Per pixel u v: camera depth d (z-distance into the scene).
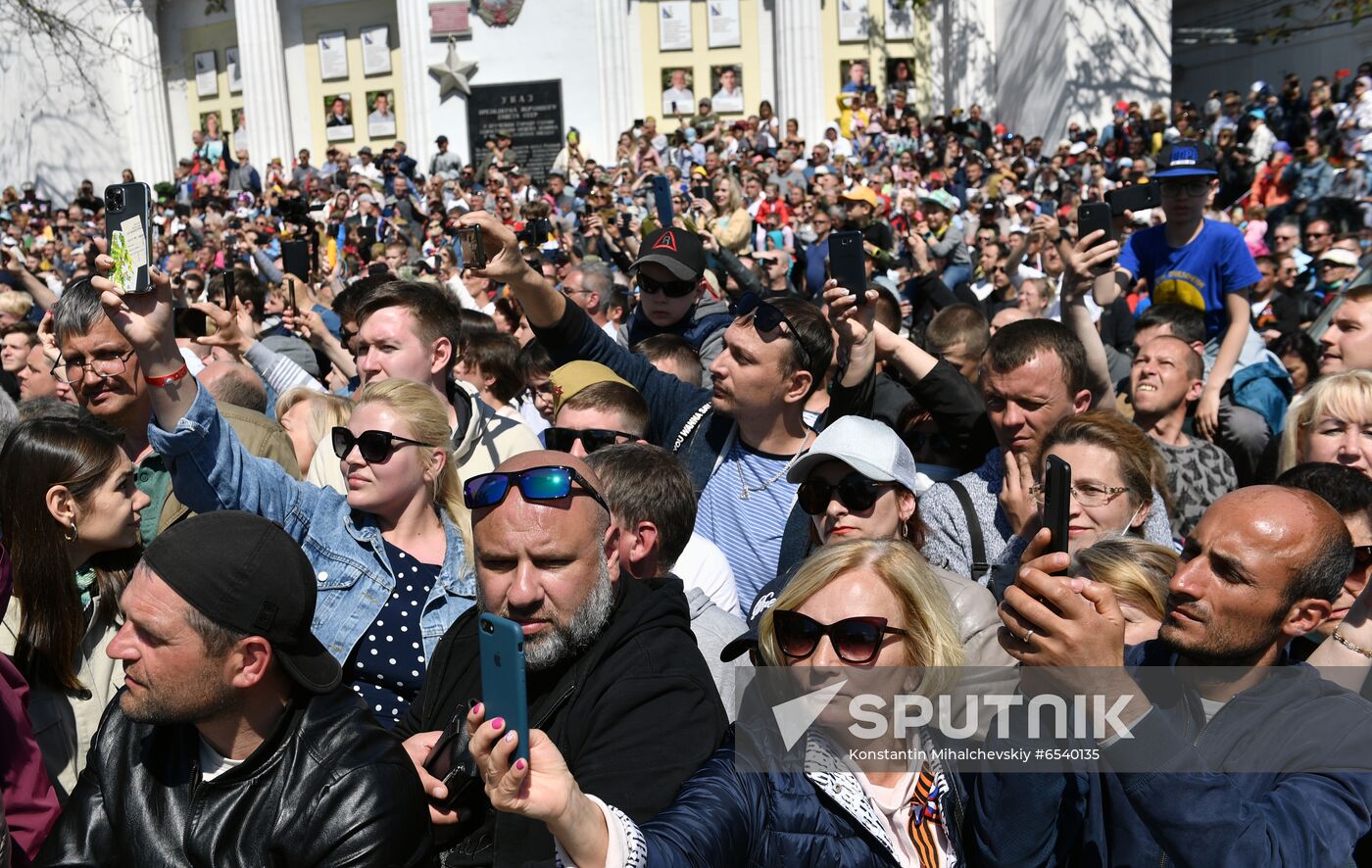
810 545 3.80
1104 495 3.30
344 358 6.70
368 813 2.29
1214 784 2.00
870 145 20.44
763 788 2.12
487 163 21.47
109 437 3.23
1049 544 2.20
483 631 1.91
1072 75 20.55
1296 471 3.33
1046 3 21.08
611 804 2.25
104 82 26.23
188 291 9.83
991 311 10.05
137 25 26.02
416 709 2.74
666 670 2.46
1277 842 2.00
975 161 18.88
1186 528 4.64
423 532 3.42
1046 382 3.74
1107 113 20.64
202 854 2.27
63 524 3.08
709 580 3.69
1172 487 4.66
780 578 3.03
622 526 3.02
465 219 4.33
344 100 25.12
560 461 2.57
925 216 11.80
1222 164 17.45
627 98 23.28
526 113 23.62
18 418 3.94
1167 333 5.40
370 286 6.29
